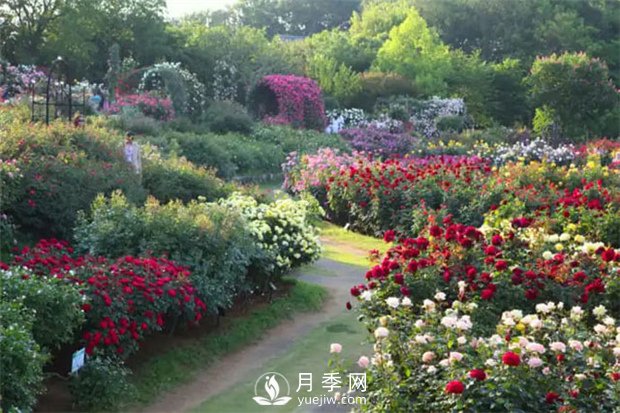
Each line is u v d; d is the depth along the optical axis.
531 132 34.84
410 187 14.36
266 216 10.14
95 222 8.68
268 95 33.59
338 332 8.85
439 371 5.20
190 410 6.64
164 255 8.05
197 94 29.20
